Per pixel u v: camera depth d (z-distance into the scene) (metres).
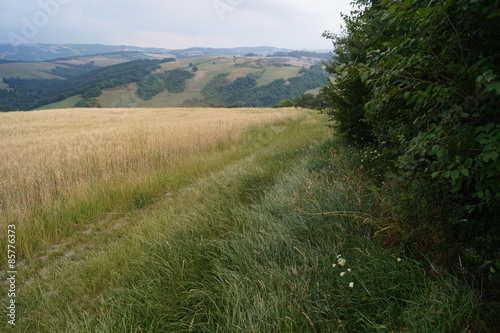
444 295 1.77
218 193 5.18
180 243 3.32
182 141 11.34
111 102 145.75
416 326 1.67
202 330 2.10
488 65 1.57
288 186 4.59
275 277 2.39
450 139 1.65
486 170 1.52
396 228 2.28
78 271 3.31
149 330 2.18
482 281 1.89
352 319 1.94
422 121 2.07
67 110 45.44
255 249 2.86
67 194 5.95
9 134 19.91
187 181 7.32
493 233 1.91
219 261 2.80
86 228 4.91
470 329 1.63
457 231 2.25
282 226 3.17
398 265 2.13
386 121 3.31
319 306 2.04
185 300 2.39
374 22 3.08
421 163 2.20
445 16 1.75
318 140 9.56
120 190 6.21
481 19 1.65
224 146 12.54
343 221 2.96
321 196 3.58
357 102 6.02
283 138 12.77
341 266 2.35
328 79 6.68
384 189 2.69
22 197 5.38
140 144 10.12
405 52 2.12
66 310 2.67
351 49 5.76
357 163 4.84
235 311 2.07
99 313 2.47
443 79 1.93
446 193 2.17
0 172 6.70
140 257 3.15
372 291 2.01
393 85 2.19
